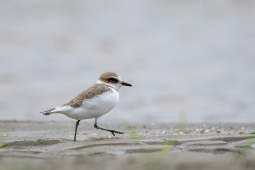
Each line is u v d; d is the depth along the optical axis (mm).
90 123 10734
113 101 7371
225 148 5844
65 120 11773
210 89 16328
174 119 12430
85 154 5559
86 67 19016
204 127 9906
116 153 5629
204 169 4660
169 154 5547
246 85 16750
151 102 14680
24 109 13633
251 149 5816
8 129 9086
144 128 9891
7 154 5547
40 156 5430
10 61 19406
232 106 14141
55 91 15938
